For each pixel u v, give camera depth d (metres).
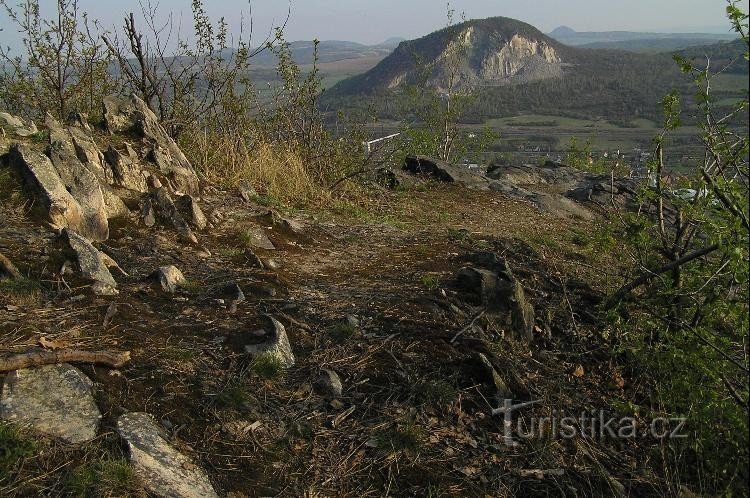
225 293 4.45
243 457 3.03
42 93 9.26
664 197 4.59
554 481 3.34
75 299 3.87
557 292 5.45
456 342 4.24
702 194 3.90
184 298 4.27
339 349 4.02
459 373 3.95
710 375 3.51
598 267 6.72
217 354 3.69
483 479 3.24
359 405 3.56
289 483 2.95
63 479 2.55
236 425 3.20
